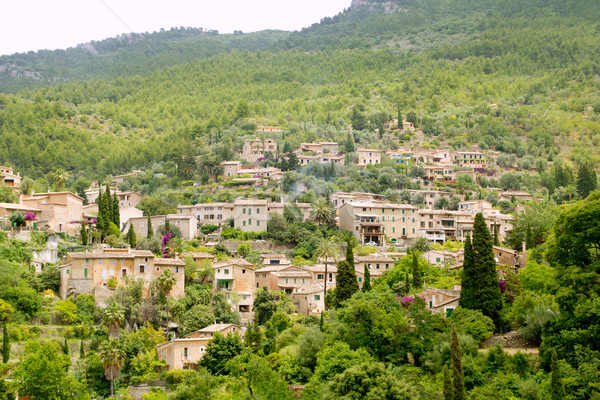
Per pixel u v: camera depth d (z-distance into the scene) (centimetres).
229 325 15138
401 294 14238
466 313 11419
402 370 10256
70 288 15612
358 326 11425
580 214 10219
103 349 12925
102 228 19838
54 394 11794
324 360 10681
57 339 14050
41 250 17050
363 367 9469
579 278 9812
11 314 14012
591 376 8619
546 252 10969
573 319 9594
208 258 18688
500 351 9962
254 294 17788
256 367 11475
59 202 19550
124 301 15275
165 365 13550
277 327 15025
